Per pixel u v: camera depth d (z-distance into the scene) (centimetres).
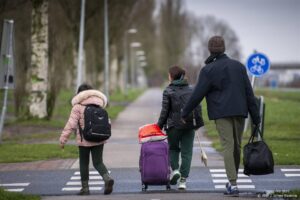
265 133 5350
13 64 4034
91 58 15350
